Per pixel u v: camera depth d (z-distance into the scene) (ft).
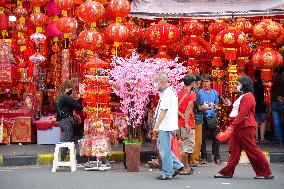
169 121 38.22
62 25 48.14
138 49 62.18
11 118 55.31
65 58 61.31
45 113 62.03
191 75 41.42
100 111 44.11
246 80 37.88
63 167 45.39
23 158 46.75
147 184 36.52
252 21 56.29
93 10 45.44
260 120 58.29
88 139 43.91
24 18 55.06
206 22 58.54
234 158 39.04
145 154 48.98
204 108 45.27
